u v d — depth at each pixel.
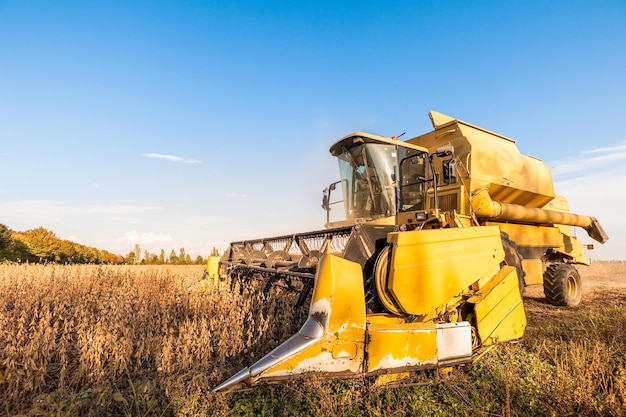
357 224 3.89
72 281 7.56
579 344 4.34
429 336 3.27
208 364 3.66
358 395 2.94
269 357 2.72
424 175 6.68
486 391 3.19
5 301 5.82
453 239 3.83
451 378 3.38
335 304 2.93
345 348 2.90
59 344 3.98
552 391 3.17
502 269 4.46
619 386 3.09
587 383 3.25
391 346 3.07
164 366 3.48
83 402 2.85
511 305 4.30
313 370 2.77
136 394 2.99
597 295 9.98
